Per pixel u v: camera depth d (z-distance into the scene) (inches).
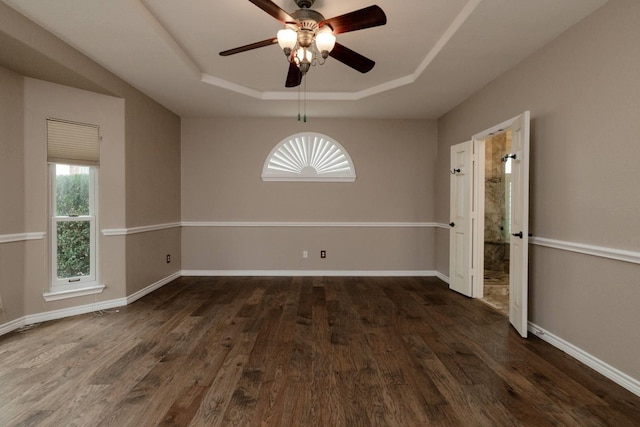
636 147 80.3
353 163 205.3
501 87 136.9
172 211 193.9
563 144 103.3
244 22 106.7
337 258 207.5
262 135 205.0
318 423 69.4
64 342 108.3
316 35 93.0
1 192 114.7
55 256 132.0
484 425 69.0
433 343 109.0
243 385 83.4
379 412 73.1
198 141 204.1
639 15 79.1
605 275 88.7
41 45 101.8
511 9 90.9
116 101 144.5
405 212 207.5
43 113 125.9
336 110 187.9
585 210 94.9
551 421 70.3
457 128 178.1
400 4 95.9
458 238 171.6
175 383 84.0
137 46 113.7
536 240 114.6
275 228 206.5
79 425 68.4
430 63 126.2
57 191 132.1
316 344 107.6
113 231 143.9
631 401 77.2
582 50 95.7
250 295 163.5
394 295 164.9
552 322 108.6
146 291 164.9
